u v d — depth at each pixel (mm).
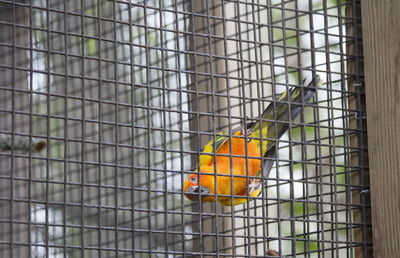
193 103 5059
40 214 5750
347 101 4156
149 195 3160
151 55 5613
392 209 3727
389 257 3711
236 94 5270
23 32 5887
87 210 5883
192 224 5043
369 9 3973
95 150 5812
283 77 6770
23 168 5926
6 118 5895
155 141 5645
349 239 3848
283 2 3857
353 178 4039
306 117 7449
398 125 3756
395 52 3816
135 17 5699
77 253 5719
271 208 6770
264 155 4301
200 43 5039
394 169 3746
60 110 6168
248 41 3637
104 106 6105
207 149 4188
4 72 5941
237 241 4984
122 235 5828
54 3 6105
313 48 3936
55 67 6105
